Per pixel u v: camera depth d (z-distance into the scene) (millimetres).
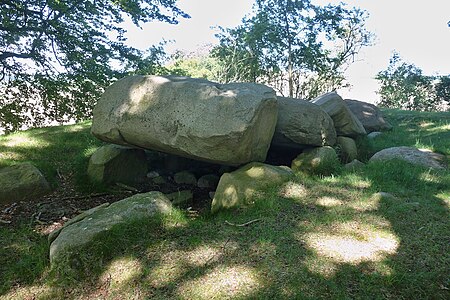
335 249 2650
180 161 5504
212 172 5367
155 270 2568
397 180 4051
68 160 5535
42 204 4266
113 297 2412
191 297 2277
